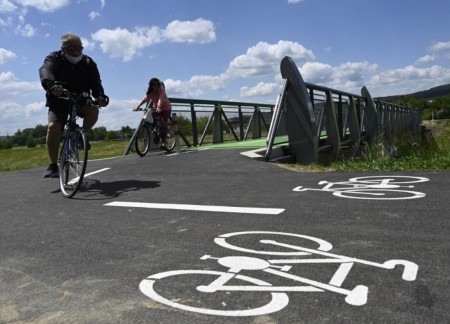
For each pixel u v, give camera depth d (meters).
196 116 13.28
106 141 13.66
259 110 18.19
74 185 5.13
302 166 7.14
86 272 2.71
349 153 11.77
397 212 3.63
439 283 2.24
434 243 2.83
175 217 3.91
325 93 10.00
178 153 9.38
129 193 5.18
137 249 3.08
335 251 2.79
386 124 18.81
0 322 2.12
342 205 3.98
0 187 6.23
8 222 4.11
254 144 11.91
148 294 2.32
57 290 2.46
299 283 2.34
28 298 2.38
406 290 2.18
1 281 2.65
